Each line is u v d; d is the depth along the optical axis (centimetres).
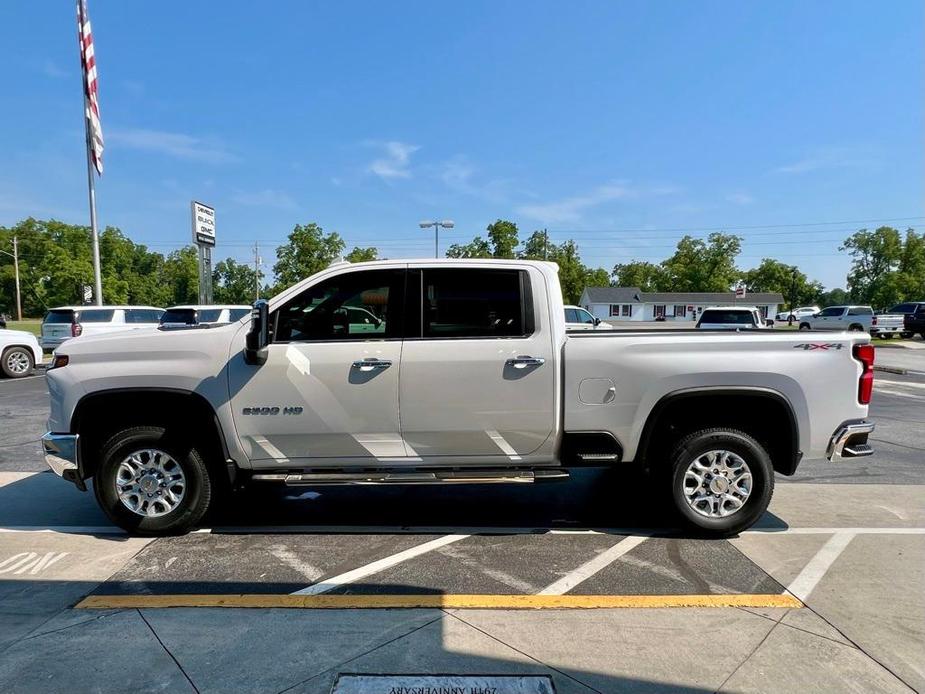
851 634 295
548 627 301
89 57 1723
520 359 401
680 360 404
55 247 7688
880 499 520
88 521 459
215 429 407
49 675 259
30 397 1095
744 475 413
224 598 331
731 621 308
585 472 612
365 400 402
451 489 554
